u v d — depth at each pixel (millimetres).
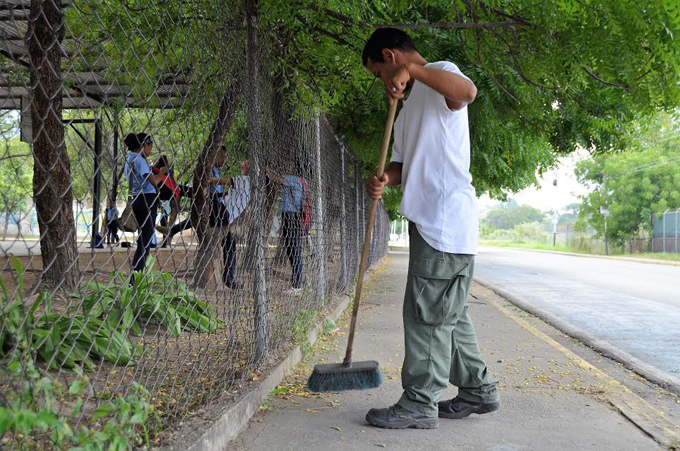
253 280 3902
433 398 3148
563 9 3920
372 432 3055
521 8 4148
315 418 3252
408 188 3141
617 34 3688
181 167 2703
